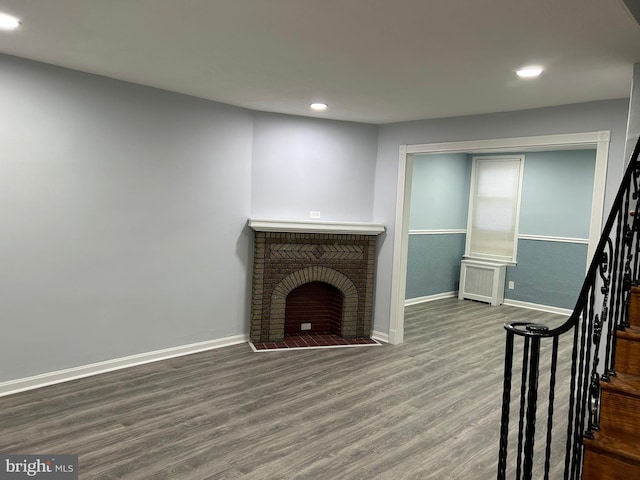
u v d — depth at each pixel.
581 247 7.14
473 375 4.54
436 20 2.42
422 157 7.48
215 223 4.85
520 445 2.05
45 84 3.64
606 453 2.10
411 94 4.02
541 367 4.82
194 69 3.58
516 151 7.75
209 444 3.08
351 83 3.77
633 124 3.03
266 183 5.18
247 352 4.92
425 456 3.04
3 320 3.59
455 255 8.39
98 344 4.14
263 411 3.59
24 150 3.58
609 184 3.89
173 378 4.14
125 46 3.10
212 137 4.72
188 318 4.75
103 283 4.11
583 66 3.07
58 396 3.67
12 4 2.45
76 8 2.48
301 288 5.66
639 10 2.37
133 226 4.25
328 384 4.18
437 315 7.01
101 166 4.00
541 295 7.55
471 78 3.45
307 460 2.94
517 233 7.80
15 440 3.03
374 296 5.70
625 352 2.46
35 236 3.69
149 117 4.25
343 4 2.27
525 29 2.49
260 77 3.72
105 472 2.73
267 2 2.29
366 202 5.65
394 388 4.15
